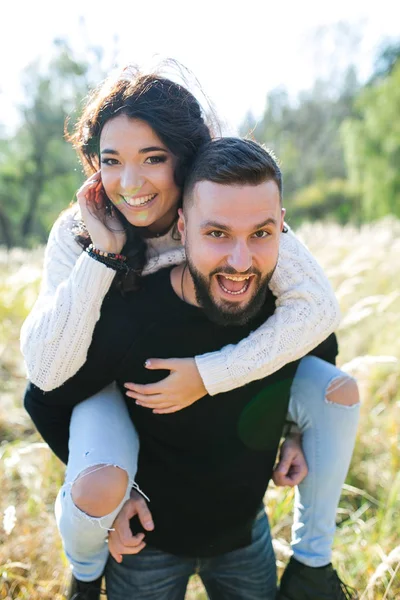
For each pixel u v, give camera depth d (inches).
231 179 59.0
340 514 111.0
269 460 74.0
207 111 74.3
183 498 71.0
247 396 70.1
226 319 63.5
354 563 94.7
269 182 60.7
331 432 75.7
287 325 68.0
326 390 75.9
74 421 69.8
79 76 1087.0
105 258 65.2
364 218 1085.1
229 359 65.9
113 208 70.0
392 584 88.7
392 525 99.4
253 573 76.1
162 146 65.8
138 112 64.7
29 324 68.0
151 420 70.3
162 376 69.0
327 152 1455.5
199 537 71.7
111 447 65.6
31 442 133.3
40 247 330.3
